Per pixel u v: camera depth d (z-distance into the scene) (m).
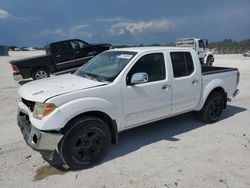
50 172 3.85
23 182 3.59
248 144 4.84
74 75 4.91
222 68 6.58
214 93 5.88
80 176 3.74
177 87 5.02
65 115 3.65
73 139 3.75
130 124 4.52
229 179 3.65
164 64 4.86
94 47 13.98
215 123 6.02
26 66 11.85
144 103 4.56
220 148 4.65
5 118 6.30
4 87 10.73
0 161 4.15
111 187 3.48
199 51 21.31
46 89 3.97
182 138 5.10
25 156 4.33
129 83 4.33
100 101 3.97
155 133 5.36
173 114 5.17
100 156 4.07
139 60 4.52
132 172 3.84
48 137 3.59
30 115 3.83
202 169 3.91
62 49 12.91
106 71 4.56
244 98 8.67
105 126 4.05
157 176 3.73
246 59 31.36
